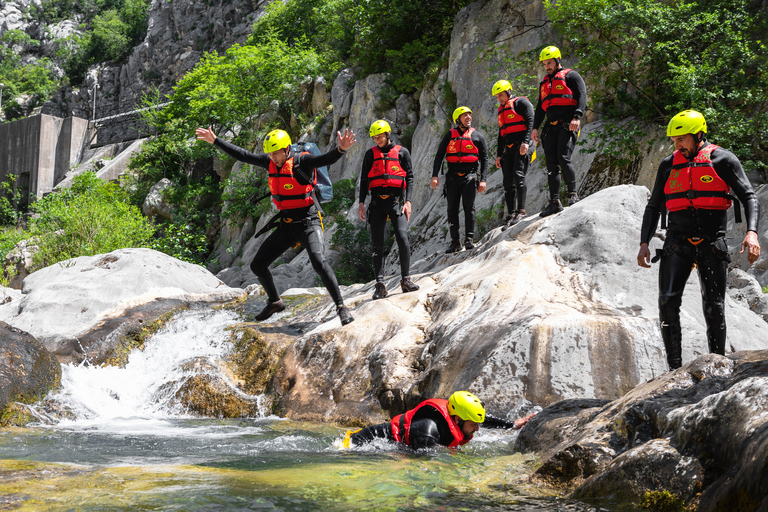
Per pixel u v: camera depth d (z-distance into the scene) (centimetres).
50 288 1002
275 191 654
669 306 399
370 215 736
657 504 241
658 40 1000
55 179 3666
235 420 611
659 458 255
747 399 238
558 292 602
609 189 698
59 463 364
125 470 334
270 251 686
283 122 2267
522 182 802
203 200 2475
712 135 899
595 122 1131
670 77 983
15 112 6612
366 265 1494
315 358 662
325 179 669
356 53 1945
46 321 923
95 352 798
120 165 3161
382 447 412
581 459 294
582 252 639
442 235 1253
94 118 5638
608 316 527
